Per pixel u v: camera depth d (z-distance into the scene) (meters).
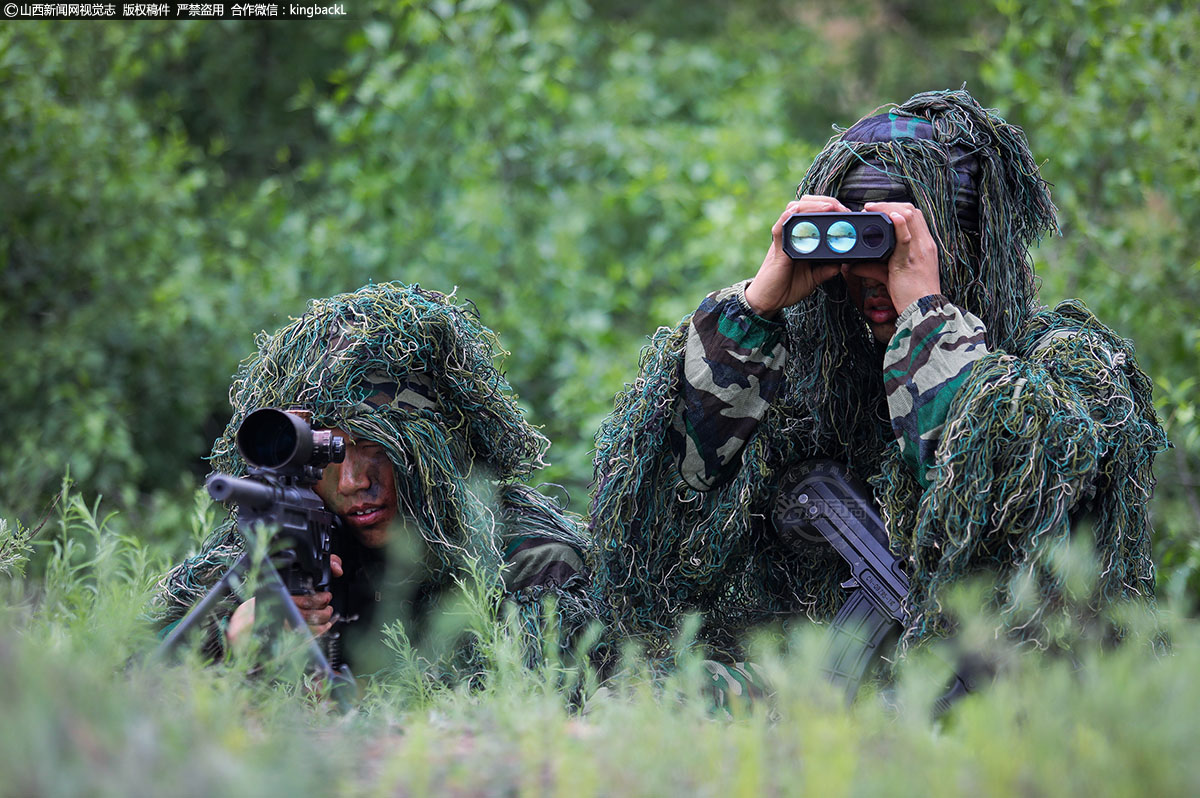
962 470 8.59
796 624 10.30
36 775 4.53
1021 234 9.97
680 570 10.34
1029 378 8.70
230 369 27.53
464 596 10.30
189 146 34.53
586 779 5.73
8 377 25.42
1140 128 21.22
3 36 26.22
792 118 41.41
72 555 9.78
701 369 9.93
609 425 10.57
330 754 6.03
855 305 9.95
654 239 29.03
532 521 11.36
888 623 9.41
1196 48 20.83
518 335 26.66
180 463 27.81
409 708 8.54
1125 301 20.34
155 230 28.19
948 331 8.99
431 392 10.78
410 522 10.50
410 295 10.84
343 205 29.30
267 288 27.70
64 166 26.73
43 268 27.67
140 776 4.76
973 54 41.94
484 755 6.43
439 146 28.72
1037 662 8.05
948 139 9.59
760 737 6.36
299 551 8.81
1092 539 9.00
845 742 5.91
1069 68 23.97
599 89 34.81
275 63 36.25
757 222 25.73
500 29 29.81
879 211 9.13
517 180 30.16
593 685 9.01
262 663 8.20
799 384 10.23
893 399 9.06
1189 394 19.50
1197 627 8.02
